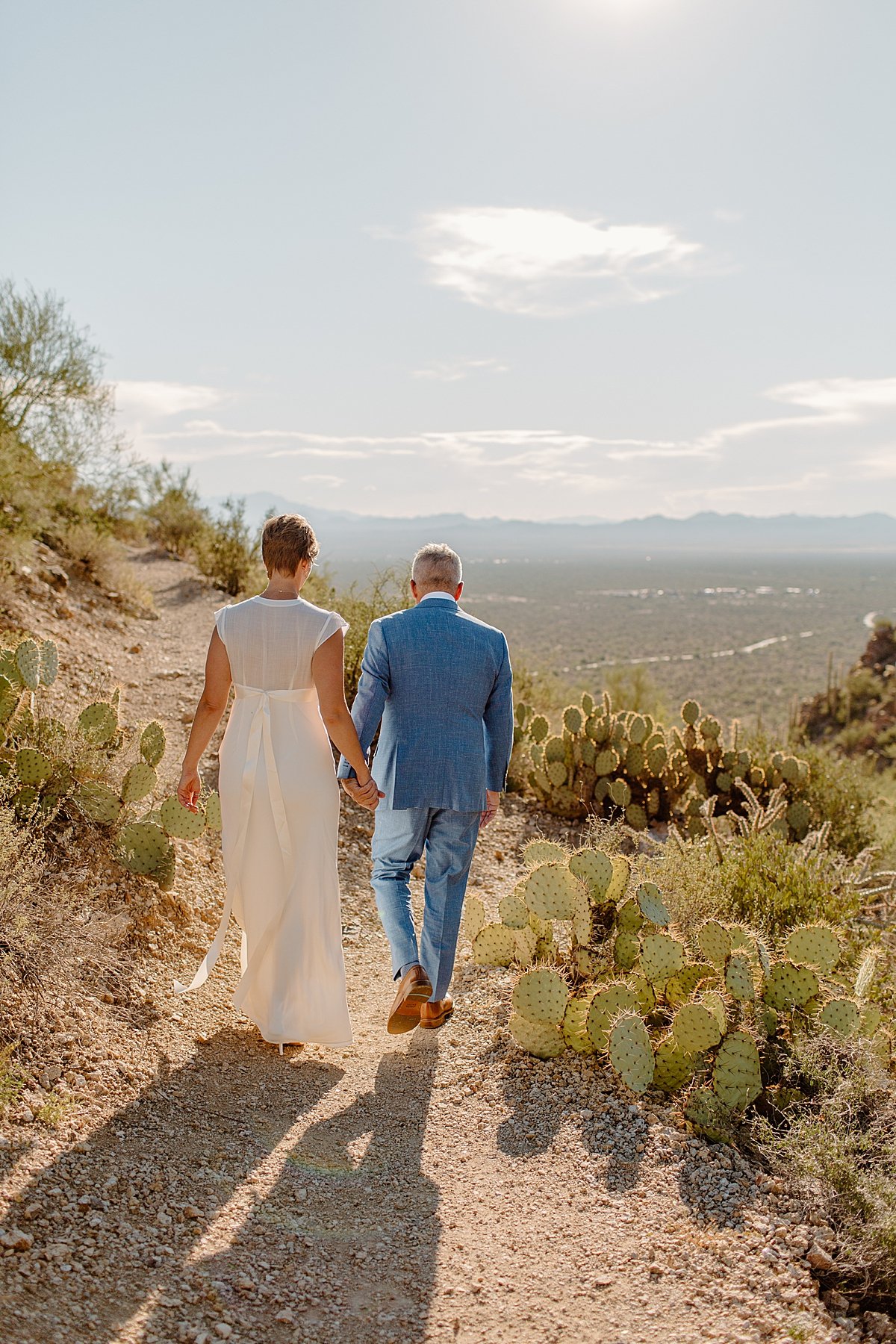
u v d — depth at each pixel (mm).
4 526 8914
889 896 5785
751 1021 3355
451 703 3441
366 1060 3502
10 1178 2330
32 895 3402
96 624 8781
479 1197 2670
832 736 36438
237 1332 2033
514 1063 3439
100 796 4164
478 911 4180
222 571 14742
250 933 3303
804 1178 2689
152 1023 3359
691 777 7387
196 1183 2547
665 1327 2162
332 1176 2723
